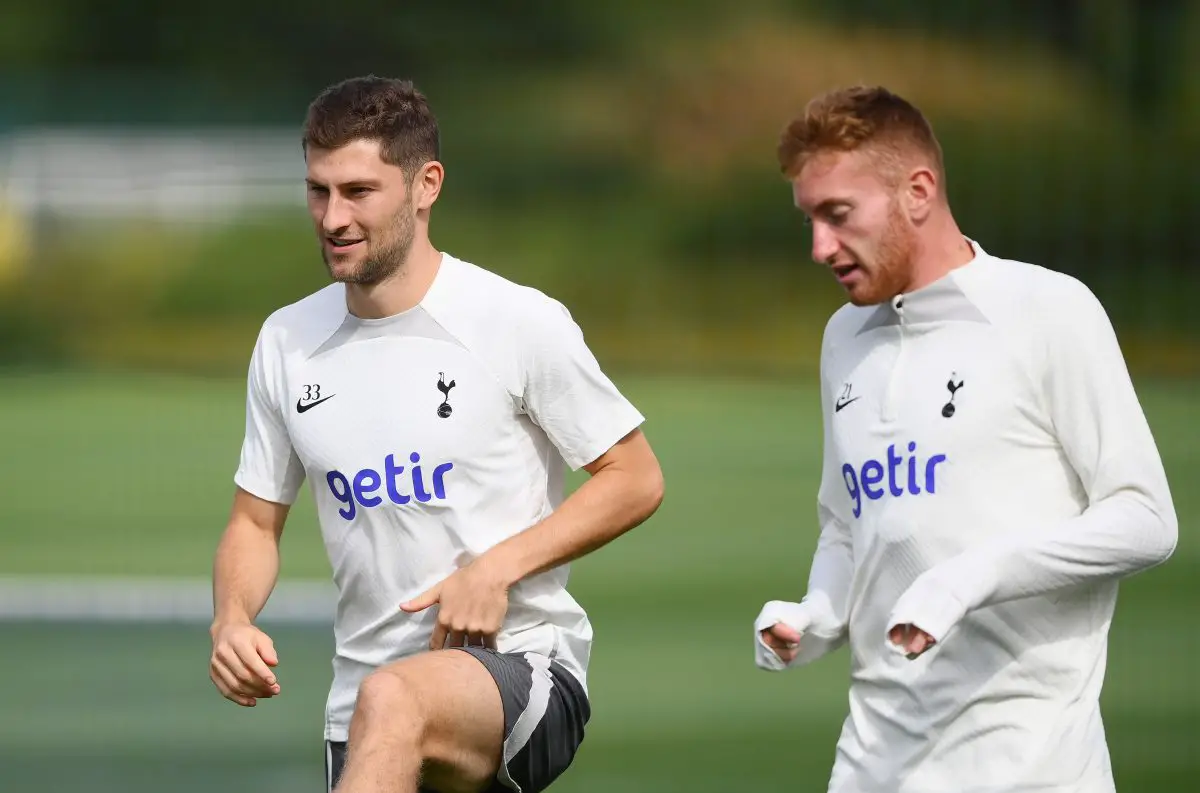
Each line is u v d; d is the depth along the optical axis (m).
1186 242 102.38
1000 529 13.45
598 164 113.06
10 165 105.44
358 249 13.89
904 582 13.82
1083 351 13.34
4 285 99.31
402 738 13.02
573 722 14.52
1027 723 13.55
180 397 79.88
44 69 123.00
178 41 122.50
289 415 14.46
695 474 56.34
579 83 118.31
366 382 14.24
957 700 13.66
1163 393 74.62
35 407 76.88
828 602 14.54
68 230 103.25
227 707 28.50
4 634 34.75
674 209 108.75
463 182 112.06
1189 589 37.62
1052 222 103.62
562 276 105.56
